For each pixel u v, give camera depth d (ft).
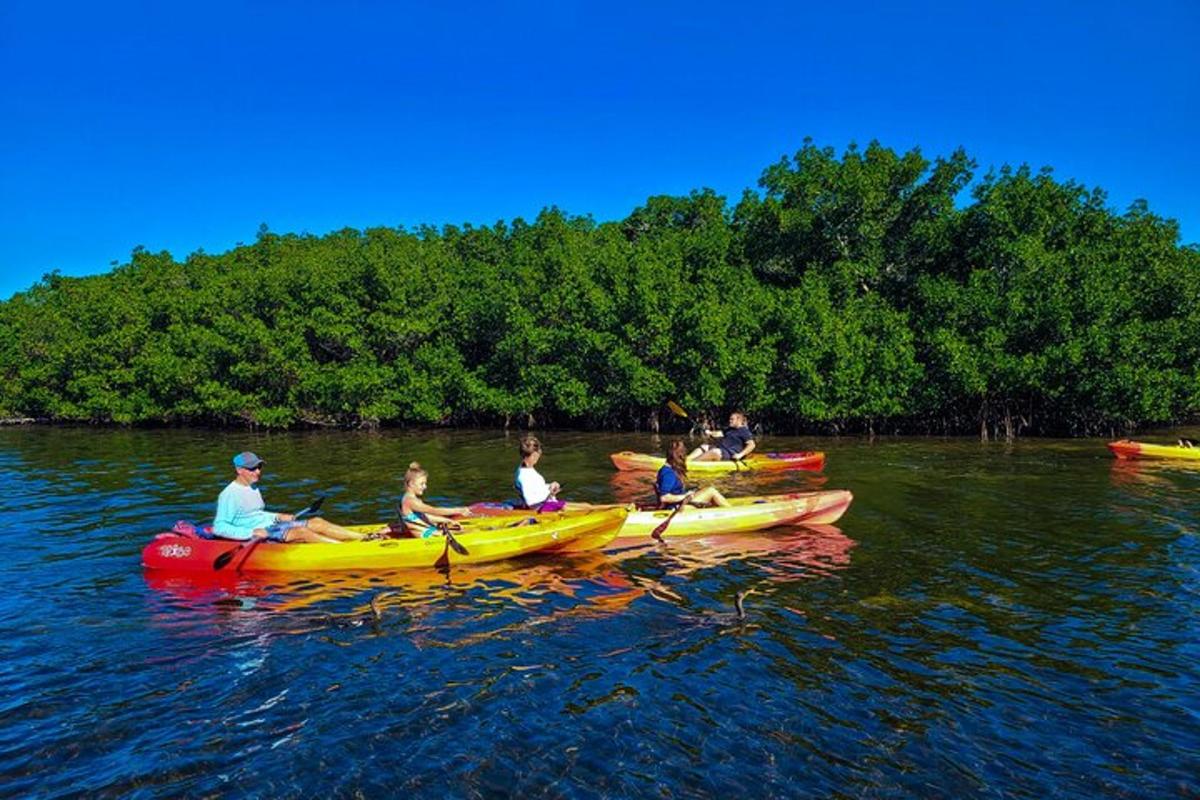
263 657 20.59
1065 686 18.29
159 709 17.61
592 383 102.89
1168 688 18.11
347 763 15.26
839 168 99.76
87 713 17.44
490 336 117.29
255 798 14.15
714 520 34.88
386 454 74.02
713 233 110.01
